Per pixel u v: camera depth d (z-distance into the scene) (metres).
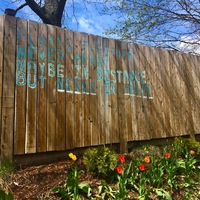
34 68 3.49
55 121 3.58
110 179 3.24
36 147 3.37
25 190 2.79
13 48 3.36
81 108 3.86
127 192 2.91
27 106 3.36
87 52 4.07
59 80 3.70
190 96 5.41
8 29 3.36
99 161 3.24
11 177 2.98
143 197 2.92
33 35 3.56
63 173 3.22
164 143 4.87
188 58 5.58
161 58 5.09
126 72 4.50
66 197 2.73
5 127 3.17
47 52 3.65
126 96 4.42
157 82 4.92
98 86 4.11
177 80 5.26
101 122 4.04
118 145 4.24
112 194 2.90
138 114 4.52
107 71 4.25
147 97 4.71
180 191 3.36
